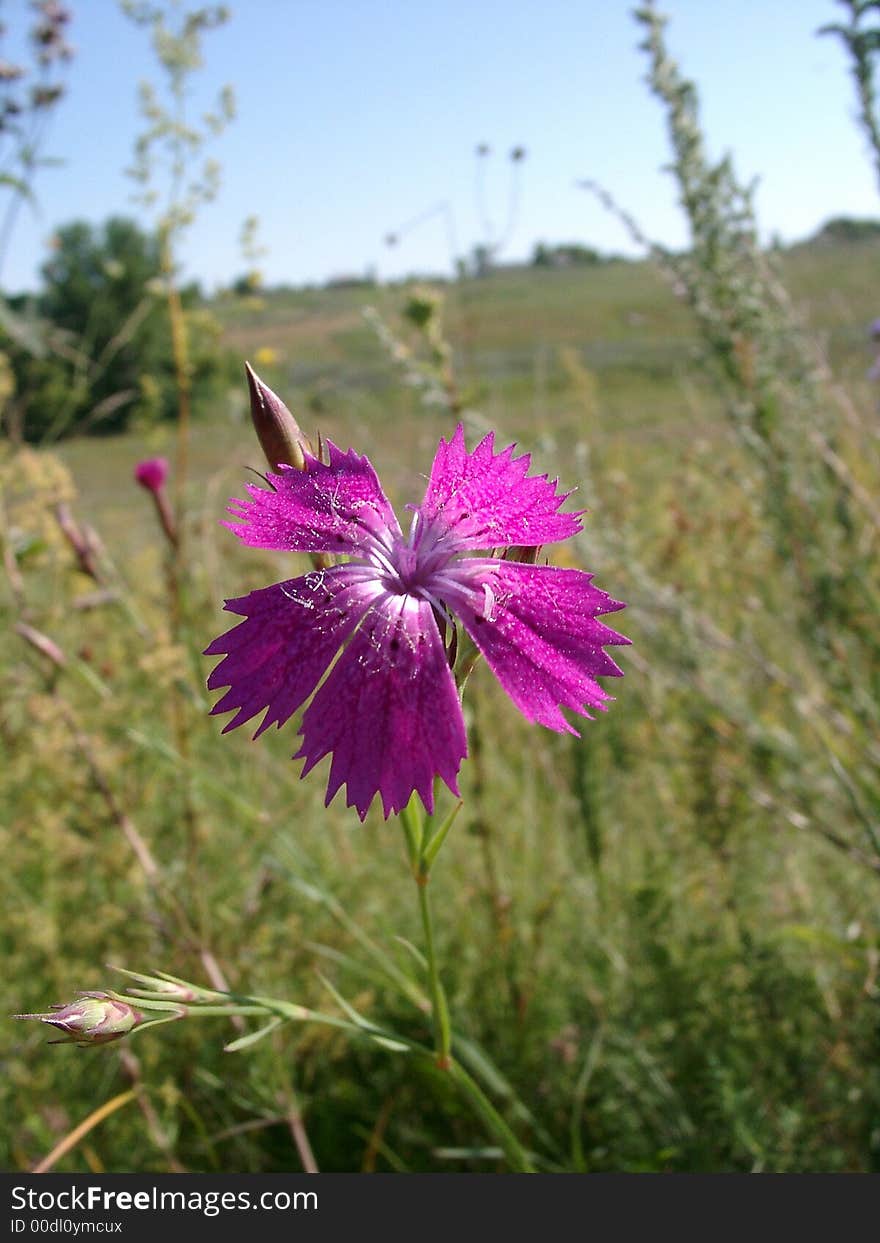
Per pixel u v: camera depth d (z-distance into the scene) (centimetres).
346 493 7
